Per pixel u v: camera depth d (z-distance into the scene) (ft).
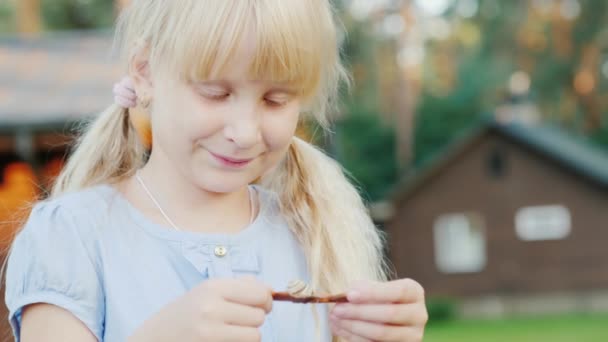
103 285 4.96
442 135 92.07
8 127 26.40
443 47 92.32
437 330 56.24
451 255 65.57
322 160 6.05
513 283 64.59
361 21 84.33
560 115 97.40
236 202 5.41
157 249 5.06
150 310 4.91
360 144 88.22
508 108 73.20
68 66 32.71
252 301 4.17
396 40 84.99
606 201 63.10
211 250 5.11
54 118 26.50
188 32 4.50
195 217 5.21
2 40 35.63
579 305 63.72
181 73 4.56
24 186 26.03
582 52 93.40
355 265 5.79
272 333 5.20
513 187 64.59
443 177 65.62
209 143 4.66
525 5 92.58
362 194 7.14
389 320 4.55
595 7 92.32
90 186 5.61
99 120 5.78
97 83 30.25
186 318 4.11
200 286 4.21
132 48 5.04
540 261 64.28
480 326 57.57
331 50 5.06
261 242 5.39
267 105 4.72
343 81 6.82
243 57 4.46
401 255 65.77
